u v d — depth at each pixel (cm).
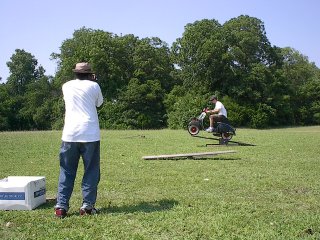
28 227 474
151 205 571
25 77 6994
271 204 573
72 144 523
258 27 5372
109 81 5081
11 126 5578
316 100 5428
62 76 5212
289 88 5306
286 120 5228
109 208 559
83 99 539
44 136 2206
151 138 1962
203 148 1413
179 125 4238
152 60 5188
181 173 843
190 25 5122
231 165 954
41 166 966
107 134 2442
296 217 504
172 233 448
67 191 524
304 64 6544
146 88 4862
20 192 546
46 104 5622
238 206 557
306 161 1020
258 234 437
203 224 475
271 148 1362
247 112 4722
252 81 4891
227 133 1521
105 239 429
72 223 487
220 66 4825
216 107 1535
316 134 2333
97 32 5334
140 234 443
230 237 430
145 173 848
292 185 709
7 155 1201
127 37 5394
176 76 5419
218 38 4909
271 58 5497
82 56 5038
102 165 973
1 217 513
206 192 655
